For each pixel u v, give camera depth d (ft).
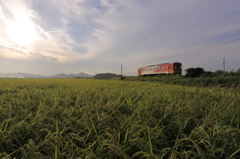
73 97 19.99
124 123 9.55
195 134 8.46
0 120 10.52
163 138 8.26
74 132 9.02
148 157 6.22
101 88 32.22
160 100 17.22
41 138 8.45
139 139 7.13
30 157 6.35
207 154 7.13
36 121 10.12
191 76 83.87
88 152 6.63
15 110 12.89
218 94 21.43
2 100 16.63
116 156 7.02
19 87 38.06
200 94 21.20
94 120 10.32
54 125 9.50
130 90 25.86
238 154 7.41
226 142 7.57
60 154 6.49
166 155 7.61
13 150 7.51
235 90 27.78
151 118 10.21
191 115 11.35
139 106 13.61
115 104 14.07
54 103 15.14
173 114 11.79
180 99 16.96
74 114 11.98
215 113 11.12
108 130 8.73
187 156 6.55
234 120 10.49
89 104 14.16
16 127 8.79
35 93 22.47
